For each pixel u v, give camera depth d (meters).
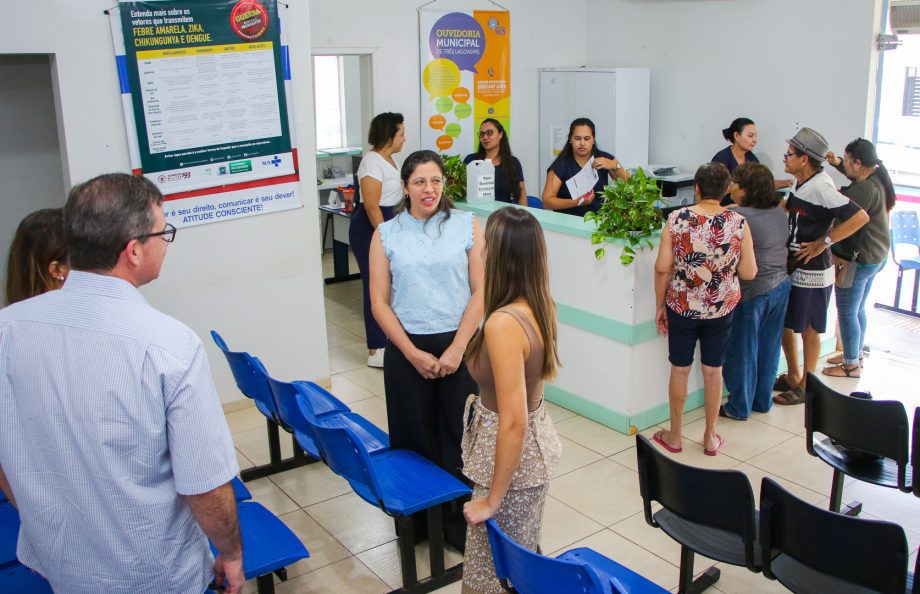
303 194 4.76
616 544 3.39
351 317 6.56
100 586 1.75
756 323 4.43
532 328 2.18
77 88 3.93
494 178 5.59
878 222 4.91
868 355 5.60
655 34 6.83
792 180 6.01
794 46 5.90
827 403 3.19
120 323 1.64
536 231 2.19
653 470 2.72
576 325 4.60
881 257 4.97
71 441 1.65
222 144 4.39
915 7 5.29
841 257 4.95
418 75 6.50
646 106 6.87
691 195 6.75
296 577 3.16
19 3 3.71
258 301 4.73
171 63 4.13
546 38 7.19
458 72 6.68
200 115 4.28
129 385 1.63
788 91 6.00
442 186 3.13
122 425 1.64
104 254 1.64
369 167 5.08
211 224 4.45
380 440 3.42
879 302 6.62
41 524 1.73
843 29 5.60
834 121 5.77
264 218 4.64
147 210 1.68
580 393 4.69
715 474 2.49
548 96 7.18
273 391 3.28
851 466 3.23
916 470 2.94
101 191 1.65
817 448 3.40
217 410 1.76
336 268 7.57
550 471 2.33
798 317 4.66
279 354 4.88
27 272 2.38
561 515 3.62
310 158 4.75
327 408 3.71
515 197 5.87
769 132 6.19
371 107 6.36
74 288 1.67
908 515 3.62
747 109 6.29
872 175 4.93
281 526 2.66
